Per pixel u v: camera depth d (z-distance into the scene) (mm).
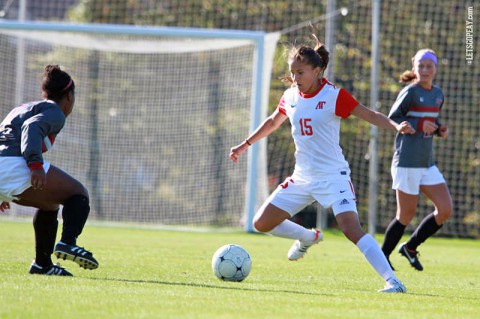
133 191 57594
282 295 18359
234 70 56656
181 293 17750
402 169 28516
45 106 19891
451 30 62188
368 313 15820
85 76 58781
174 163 57594
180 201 57312
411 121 28375
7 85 58312
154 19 74000
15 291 16750
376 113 21219
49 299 15758
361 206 63406
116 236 44438
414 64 28703
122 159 57969
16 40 58375
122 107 58281
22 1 60562
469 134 61094
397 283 20484
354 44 66500
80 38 55125
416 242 29172
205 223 56844
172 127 57844
